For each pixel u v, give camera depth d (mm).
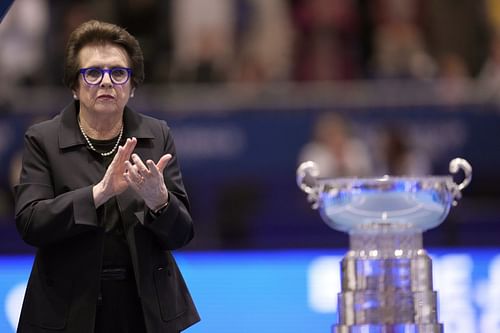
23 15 31391
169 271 11531
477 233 24016
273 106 30406
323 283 22422
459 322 22375
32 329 11328
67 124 11586
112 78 11297
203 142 30031
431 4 33000
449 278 22672
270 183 29938
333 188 12047
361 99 30672
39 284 11344
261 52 32281
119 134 11594
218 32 32125
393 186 11875
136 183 10703
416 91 31016
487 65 32562
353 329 11719
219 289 22438
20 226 11172
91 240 11156
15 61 31047
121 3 32094
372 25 32750
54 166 11414
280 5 32781
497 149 30281
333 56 32438
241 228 26750
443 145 30234
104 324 11359
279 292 22438
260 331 22266
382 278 11695
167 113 30188
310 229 27000
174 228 11102
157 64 31641
